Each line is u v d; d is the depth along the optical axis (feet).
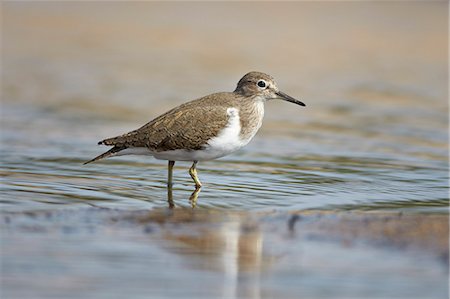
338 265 34.78
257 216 42.55
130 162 57.77
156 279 32.99
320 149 63.26
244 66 95.76
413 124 73.10
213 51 104.06
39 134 66.18
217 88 84.53
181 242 37.73
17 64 95.30
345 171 55.98
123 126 69.97
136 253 36.01
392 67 97.91
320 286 32.53
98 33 114.62
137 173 54.60
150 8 131.95
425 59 102.63
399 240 38.01
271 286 32.48
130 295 31.32
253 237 38.58
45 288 31.68
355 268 34.42
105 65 96.12
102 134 66.90
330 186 51.44
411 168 57.36
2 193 47.42
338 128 71.31
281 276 33.53
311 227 40.27
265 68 94.84
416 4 128.57
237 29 118.01
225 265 34.73
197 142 49.67
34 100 79.20
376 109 78.79
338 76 92.63
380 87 88.22
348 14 126.31
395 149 63.77
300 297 31.45
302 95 83.61
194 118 49.75
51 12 127.24
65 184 50.39
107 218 41.81
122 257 35.45
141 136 50.16
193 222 41.24
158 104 78.38
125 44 108.17
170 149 50.06
